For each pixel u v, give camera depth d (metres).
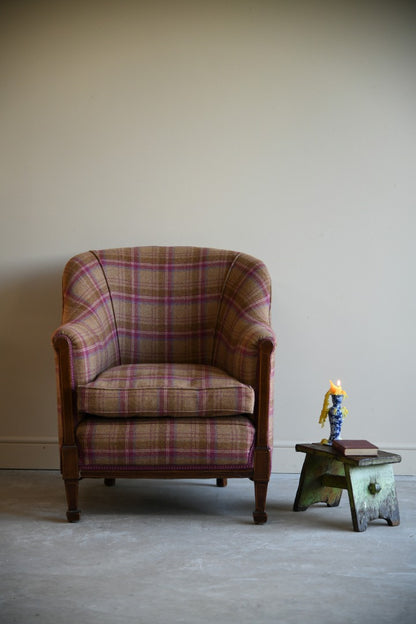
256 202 3.27
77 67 3.26
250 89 3.25
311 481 2.75
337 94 3.25
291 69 3.25
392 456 2.58
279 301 3.29
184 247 3.14
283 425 3.32
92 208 3.29
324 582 2.08
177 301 3.09
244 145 3.26
